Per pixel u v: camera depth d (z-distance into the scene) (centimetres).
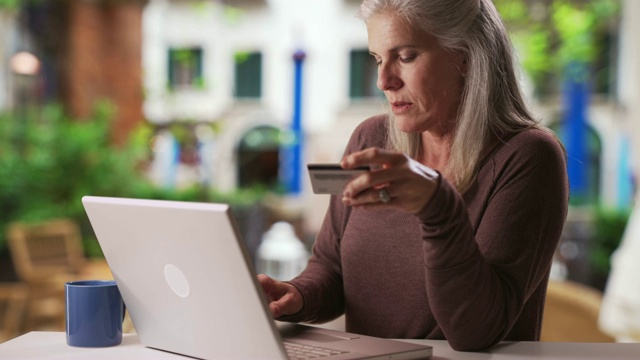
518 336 157
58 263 668
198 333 132
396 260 160
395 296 160
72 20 1216
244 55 1741
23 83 1127
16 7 1107
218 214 115
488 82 153
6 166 935
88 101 1226
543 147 149
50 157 953
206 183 1216
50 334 157
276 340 121
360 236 166
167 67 1686
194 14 1675
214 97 1708
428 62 151
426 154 168
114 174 994
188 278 127
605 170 1677
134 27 1268
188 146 1316
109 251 140
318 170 125
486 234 146
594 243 986
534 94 1470
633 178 1056
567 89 1155
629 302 338
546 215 147
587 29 1391
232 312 124
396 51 152
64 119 1029
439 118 156
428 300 152
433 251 133
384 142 178
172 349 139
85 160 962
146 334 143
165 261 129
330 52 1750
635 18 496
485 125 152
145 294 138
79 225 934
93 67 1234
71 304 144
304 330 150
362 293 165
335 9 1742
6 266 893
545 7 1400
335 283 175
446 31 150
